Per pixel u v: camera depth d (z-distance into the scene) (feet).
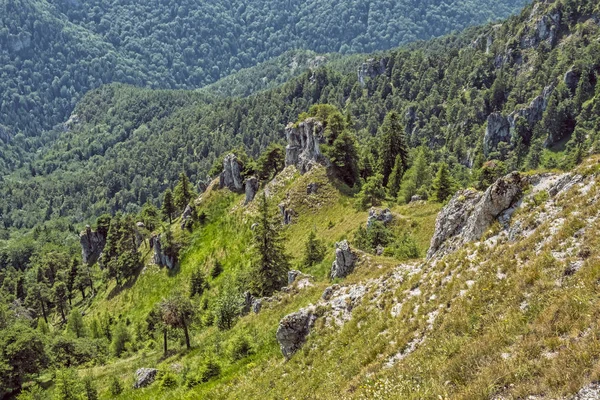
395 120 370.53
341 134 346.33
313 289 162.61
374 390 65.57
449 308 78.64
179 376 167.53
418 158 359.66
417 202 256.32
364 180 354.13
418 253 187.21
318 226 315.58
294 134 400.88
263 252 217.77
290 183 382.01
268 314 161.79
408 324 83.25
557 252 71.36
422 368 63.67
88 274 524.11
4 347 278.26
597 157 92.58
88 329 381.40
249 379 112.37
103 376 251.19
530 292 66.08
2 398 264.93
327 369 88.28
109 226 602.44
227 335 173.27
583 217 74.90
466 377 54.49
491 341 58.13
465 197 122.62
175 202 537.24
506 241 89.30
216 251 398.21
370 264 159.02
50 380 273.95
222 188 472.03
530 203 94.58
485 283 76.84
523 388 45.70
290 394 88.38
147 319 338.75
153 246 476.95
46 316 509.76
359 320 98.99
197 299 346.33
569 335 50.57
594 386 41.04
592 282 57.21
